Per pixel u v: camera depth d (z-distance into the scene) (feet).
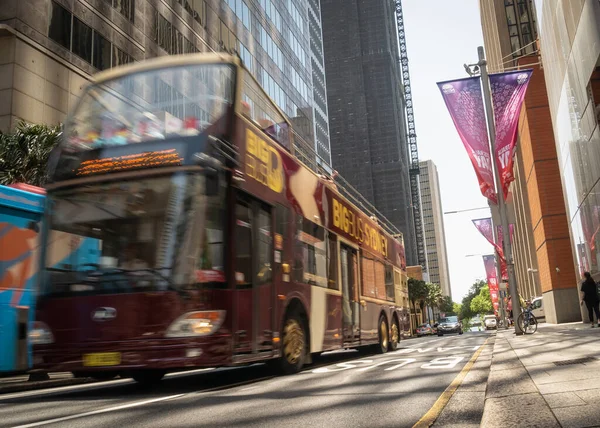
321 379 27.99
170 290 23.63
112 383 36.22
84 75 93.76
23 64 81.66
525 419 12.20
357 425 15.19
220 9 148.05
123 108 27.07
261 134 31.19
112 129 26.76
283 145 34.99
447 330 173.58
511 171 62.13
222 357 24.18
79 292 24.57
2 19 82.02
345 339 41.42
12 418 19.48
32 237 33.32
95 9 98.12
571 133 96.48
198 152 25.38
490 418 12.85
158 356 23.27
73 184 26.27
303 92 226.38
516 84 60.39
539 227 154.40
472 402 17.72
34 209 33.63
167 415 18.10
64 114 88.74
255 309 27.55
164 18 120.06
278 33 198.90
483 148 61.57
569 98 93.91
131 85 27.68
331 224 41.06
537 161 149.07
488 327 227.40
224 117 27.12
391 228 66.95
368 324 48.19
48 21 87.25
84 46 94.68
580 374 19.31
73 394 28.17
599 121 76.95
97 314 24.13
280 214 32.12
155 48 115.44
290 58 211.61
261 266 28.84
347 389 23.16
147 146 25.93
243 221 27.43
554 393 15.52
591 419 11.45
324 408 18.26
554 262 144.05
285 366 31.35
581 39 79.30
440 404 17.83
